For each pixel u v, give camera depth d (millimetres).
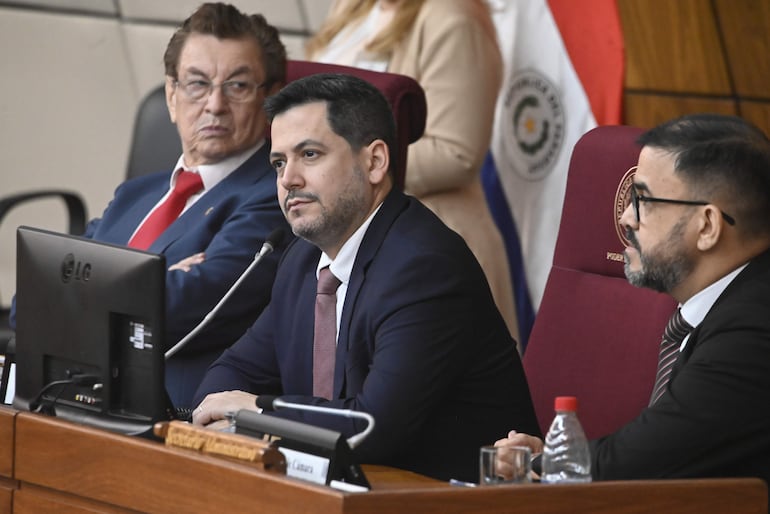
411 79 9234
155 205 9953
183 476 5797
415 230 7348
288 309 7887
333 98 7297
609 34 12281
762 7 12484
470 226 11281
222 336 9039
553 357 8016
